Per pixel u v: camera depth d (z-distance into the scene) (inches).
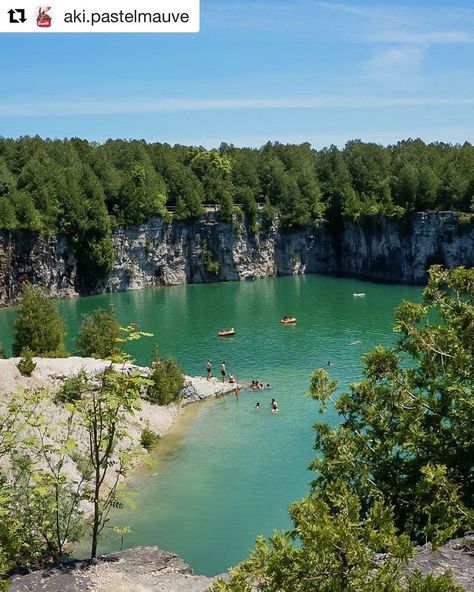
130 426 2285.9
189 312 5000.0
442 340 1079.6
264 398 2778.1
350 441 1077.8
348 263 7214.6
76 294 6043.3
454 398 1017.5
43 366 2325.3
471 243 6033.5
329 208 7244.1
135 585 932.6
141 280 6427.2
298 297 5556.1
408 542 556.4
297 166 7869.1
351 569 535.8
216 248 6776.6
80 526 1286.9
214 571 1483.8
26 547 1082.1
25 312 2773.1
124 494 1087.0
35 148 7037.4
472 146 7554.1
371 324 4256.9
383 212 6545.3
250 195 6860.2
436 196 6348.4
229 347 3774.6
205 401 2773.1
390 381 1112.2
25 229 5654.5
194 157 7721.5
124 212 6318.9
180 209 6584.6
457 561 743.1
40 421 1154.0
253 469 2048.5
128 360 1035.3
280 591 543.8
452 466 988.6
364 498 994.7
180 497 1862.7
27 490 1108.5
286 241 7130.9
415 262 6348.4
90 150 7682.1
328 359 3412.9
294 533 602.5
